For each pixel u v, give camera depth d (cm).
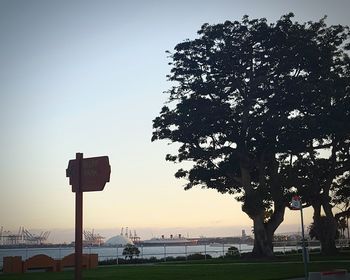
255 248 4947
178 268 3359
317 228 5475
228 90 5172
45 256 3478
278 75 5047
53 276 2798
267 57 5006
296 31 4956
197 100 5016
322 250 5366
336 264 3250
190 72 5181
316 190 5300
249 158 5028
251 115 4944
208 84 5009
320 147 5269
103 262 4566
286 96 4825
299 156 5256
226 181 5400
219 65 5084
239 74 5122
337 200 5803
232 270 2959
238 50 5009
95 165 1075
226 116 4903
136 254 5316
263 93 4888
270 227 5028
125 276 2623
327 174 5412
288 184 5091
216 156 5112
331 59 5134
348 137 5116
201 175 5162
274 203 5125
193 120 4928
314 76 5069
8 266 3294
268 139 4762
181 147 5288
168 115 5209
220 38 5153
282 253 5709
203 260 4741
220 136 5034
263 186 4994
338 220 5772
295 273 2536
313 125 4572
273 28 4919
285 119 4559
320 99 4844
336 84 5003
